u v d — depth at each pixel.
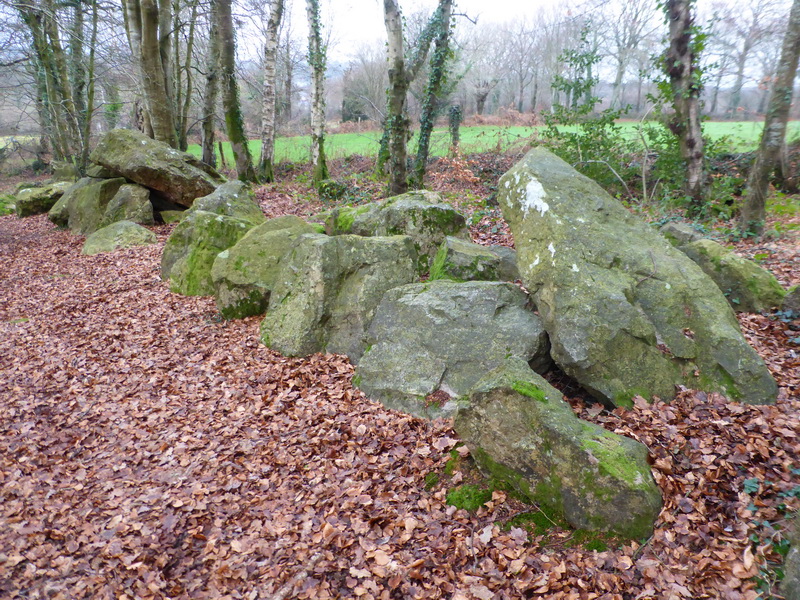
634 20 24.12
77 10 21.19
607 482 3.59
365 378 5.93
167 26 19.06
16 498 4.73
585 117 14.83
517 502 4.05
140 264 11.95
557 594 3.25
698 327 5.05
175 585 3.76
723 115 25.64
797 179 14.02
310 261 7.16
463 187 17.14
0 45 16.77
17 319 9.34
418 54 15.66
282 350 7.09
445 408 5.26
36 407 6.34
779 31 16.78
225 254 8.73
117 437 5.70
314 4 19.48
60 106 23.94
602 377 4.84
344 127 33.19
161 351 7.71
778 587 3.02
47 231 16.61
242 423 5.69
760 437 4.08
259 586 3.67
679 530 3.48
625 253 5.47
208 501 4.59
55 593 3.73
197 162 16.14
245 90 33.56
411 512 4.15
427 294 6.13
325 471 4.77
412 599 3.42
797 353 5.52
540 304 5.44
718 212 12.48
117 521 4.39
